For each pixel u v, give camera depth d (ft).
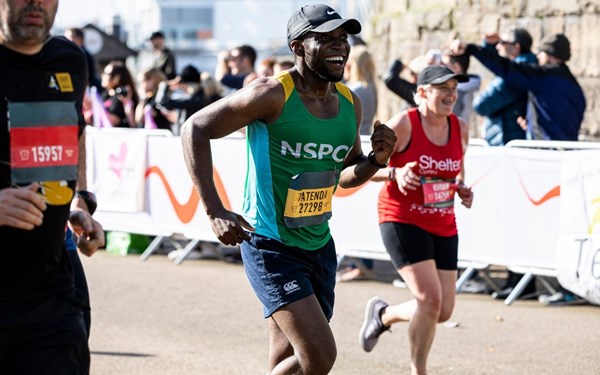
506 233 28.43
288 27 15.64
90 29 66.59
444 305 20.21
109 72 40.47
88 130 37.14
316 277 16.07
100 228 13.35
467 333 25.17
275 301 15.51
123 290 30.37
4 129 11.90
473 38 41.96
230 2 180.86
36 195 11.40
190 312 27.45
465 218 29.17
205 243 36.63
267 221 15.75
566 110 30.50
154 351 23.32
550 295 29.53
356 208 30.99
